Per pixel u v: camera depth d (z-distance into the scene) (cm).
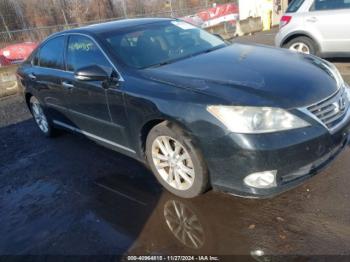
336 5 675
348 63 739
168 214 326
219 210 320
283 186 284
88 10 2150
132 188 377
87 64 411
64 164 462
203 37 456
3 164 496
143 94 333
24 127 644
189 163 319
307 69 337
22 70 558
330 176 343
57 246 310
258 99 282
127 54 386
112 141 412
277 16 1783
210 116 287
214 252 274
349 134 330
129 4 2080
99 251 296
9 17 2033
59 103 479
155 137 339
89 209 354
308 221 290
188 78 330
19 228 344
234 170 287
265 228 290
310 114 284
